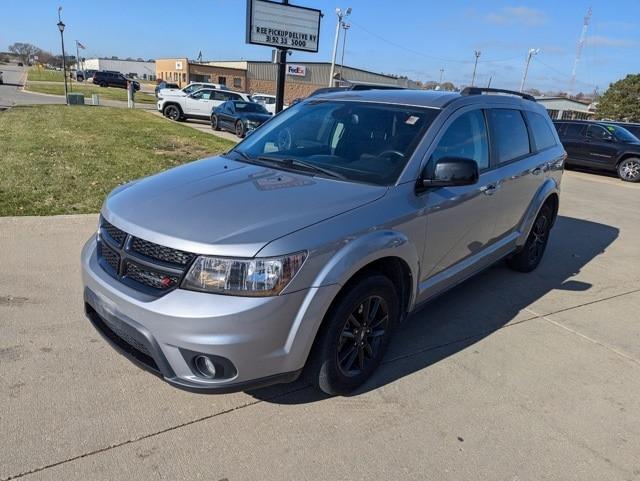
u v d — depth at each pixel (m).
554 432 2.91
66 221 5.85
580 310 4.68
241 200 2.83
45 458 2.43
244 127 18.30
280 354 2.55
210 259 2.41
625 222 8.81
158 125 18.38
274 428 2.76
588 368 3.66
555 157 5.47
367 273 2.95
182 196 2.90
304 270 2.52
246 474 2.43
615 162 15.20
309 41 12.30
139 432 2.65
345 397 3.08
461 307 4.54
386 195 3.06
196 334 2.40
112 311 2.65
